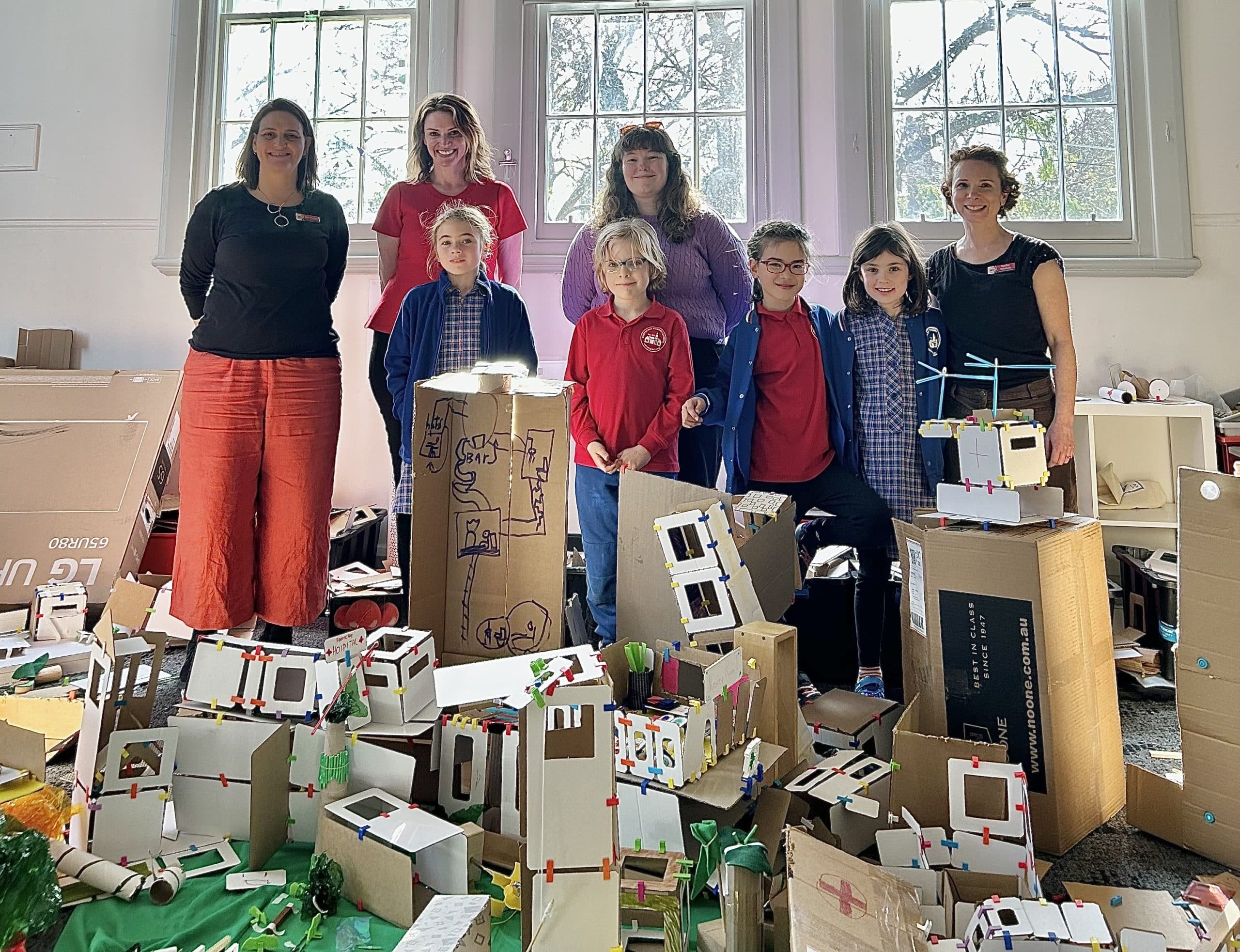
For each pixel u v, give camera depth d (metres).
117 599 1.80
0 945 0.75
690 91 2.91
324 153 3.05
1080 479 2.30
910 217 2.83
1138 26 2.75
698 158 2.90
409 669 1.20
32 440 2.56
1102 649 1.34
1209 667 1.19
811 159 2.82
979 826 1.04
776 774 1.20
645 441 1.77
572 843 0.81
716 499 1.50
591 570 1.87
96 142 3.06
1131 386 2.42
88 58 3.07
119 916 1.00
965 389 1.90
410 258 2.22
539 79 2.95
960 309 1.90
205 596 1.78
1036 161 2.80
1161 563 1.99
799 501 1.94
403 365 1.98
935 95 2.84
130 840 1.09
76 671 1.95
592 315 1.91
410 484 2.00
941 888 0.96
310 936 0.96
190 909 1.01
